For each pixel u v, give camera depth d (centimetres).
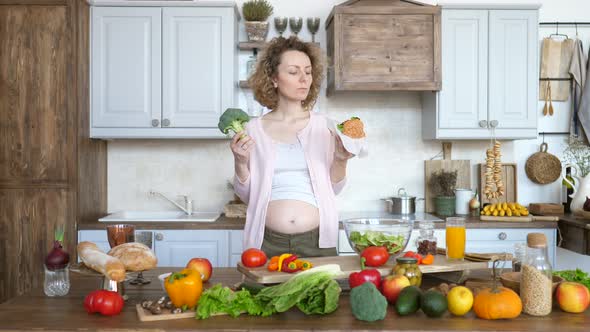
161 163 404
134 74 361
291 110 224
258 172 219
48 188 342
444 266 175
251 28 372
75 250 342
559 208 372
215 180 404
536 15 365
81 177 349
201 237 346
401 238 183
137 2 358
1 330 137
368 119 403
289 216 211
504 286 161
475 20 364
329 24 380
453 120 366
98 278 200
